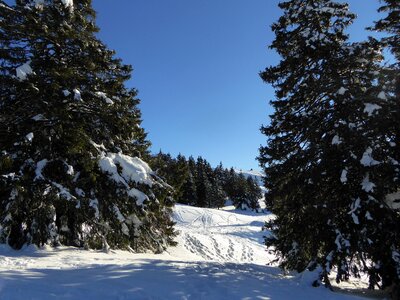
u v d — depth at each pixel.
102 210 15.70
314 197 11.92
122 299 7.50
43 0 15.67
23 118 14.94
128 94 17.75
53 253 13.87
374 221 10.47
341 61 13.13
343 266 10.88
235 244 38.53
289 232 13.20
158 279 9.52
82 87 16.20
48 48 15.85
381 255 10.54
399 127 11.12
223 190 111.81
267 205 14.66
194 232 44.97
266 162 14.45
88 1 17.88
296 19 14.20
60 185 14.41
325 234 11.27
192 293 8.42
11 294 7.11
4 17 15.29
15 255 12.92
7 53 15.12
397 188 10.89
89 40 16.52
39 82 14.22
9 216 13.62
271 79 14.61
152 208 16.56
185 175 23.97
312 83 13.48
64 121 14.62
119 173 15.71
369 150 10.89
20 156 14.68
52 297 7.19
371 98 11.74
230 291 8.98
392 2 12.94
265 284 10.52
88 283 8.46
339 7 13.81
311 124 13.24
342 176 10.78
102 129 16.66
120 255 15.49
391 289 11.48
